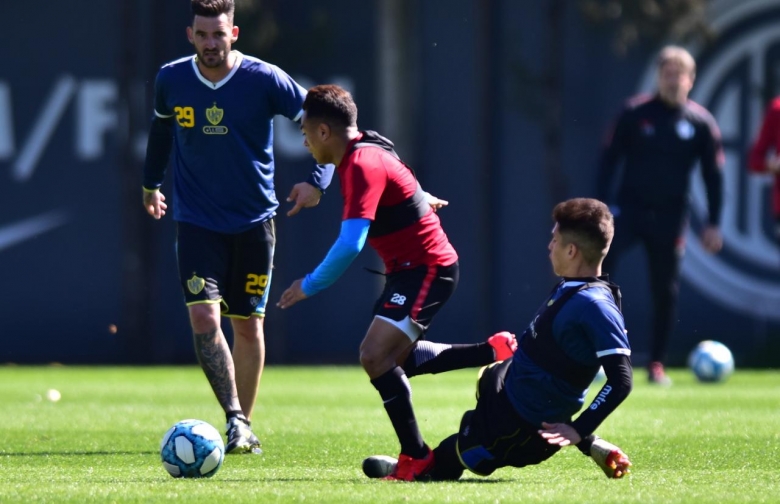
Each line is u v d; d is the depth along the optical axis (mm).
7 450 21766
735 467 19203
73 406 32188
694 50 57125
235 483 16547
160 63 58688
